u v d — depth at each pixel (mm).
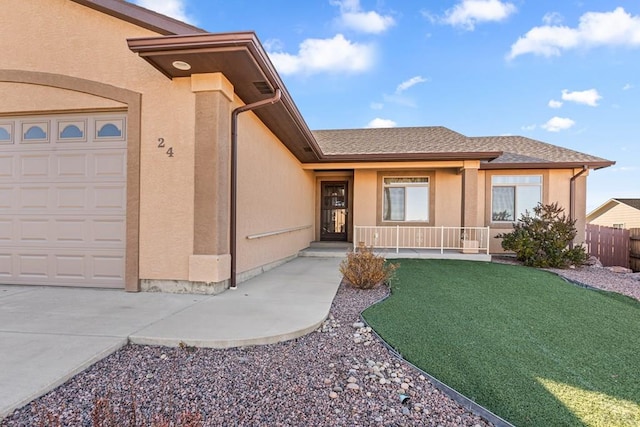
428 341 3418
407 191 11422
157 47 4160
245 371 2750
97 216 5266
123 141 5234
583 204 11008
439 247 10961
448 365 2898
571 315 4438
